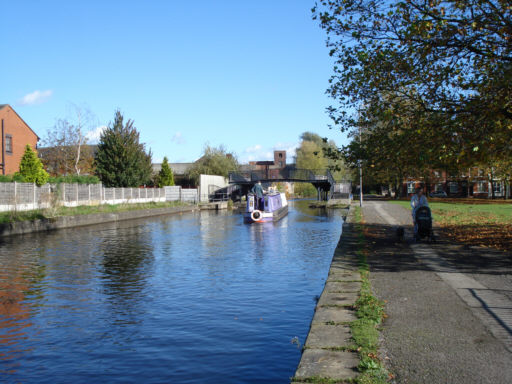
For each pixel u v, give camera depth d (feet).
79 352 25.40
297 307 33.60
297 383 13.93
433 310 21.97
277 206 131.03
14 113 131.54
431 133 38.50
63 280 44.73
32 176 98.68
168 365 23.18
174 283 43.04
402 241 48.52
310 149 317.01
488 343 17.33
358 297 24.39
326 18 40.86
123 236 84.84
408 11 37.93
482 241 45.80
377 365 14.71
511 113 35.96
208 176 204.85
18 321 31.32
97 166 159.74
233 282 43.01
